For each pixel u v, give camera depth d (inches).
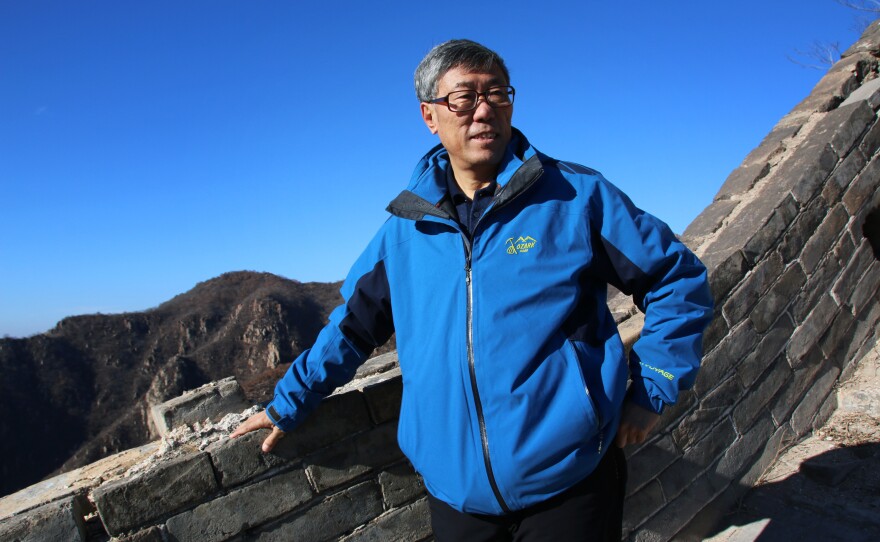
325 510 85.6
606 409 63.2
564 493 64.6
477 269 65.6
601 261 67.8
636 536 105.8
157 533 74.7
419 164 79.8
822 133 153.7
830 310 142.2
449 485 66.4
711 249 131.7
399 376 93.4
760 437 125.7
